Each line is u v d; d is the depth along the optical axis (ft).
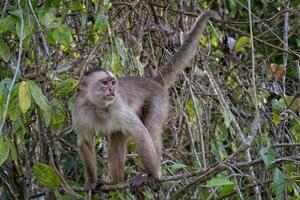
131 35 36.42
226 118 34.96
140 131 32.86
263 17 48.49
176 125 39.17
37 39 33.63
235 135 36.96
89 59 33.47
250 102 39.93
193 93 37.55
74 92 33.99
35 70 33.81
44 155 34.35
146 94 35.65
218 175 30.58
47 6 30.73
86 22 35.86
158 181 32.01
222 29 42.98
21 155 36.55
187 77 38.29
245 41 41.63
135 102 34.83
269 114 39.19
